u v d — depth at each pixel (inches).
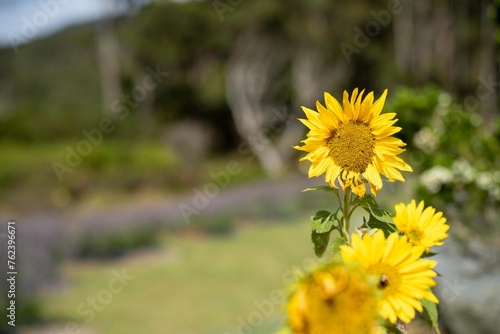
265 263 426.9
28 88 1191.6
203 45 1162.0
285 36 1160.8
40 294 331.9
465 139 196.1
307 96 1167.0
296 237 526.9
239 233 561.0
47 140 930.7
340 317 39.1
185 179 784.9
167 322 292.5
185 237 541.0
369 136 54.3
